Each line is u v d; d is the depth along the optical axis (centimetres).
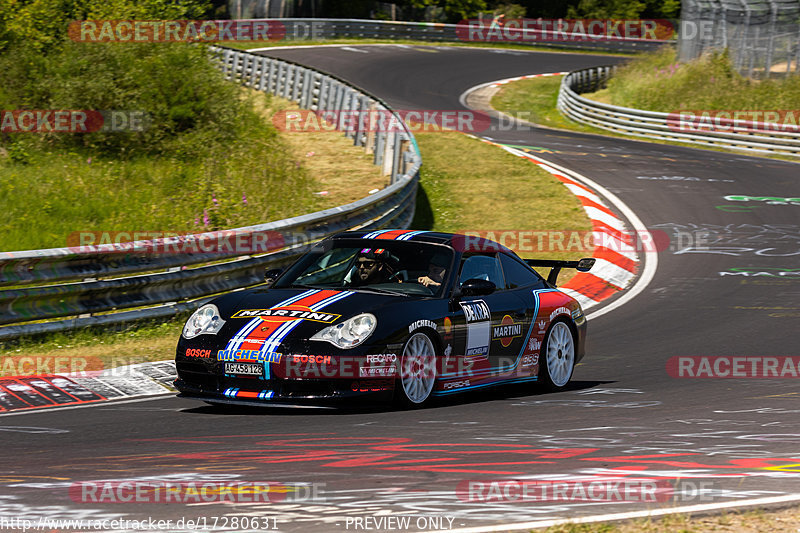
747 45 8638
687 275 3716
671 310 3134
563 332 2156
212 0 12862
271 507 1088
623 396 1981
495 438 1522
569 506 1095
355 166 5553
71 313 2483
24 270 2392
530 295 2098
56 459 1395
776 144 6925
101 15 5797
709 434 1565
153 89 5603
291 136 6375
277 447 1454
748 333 2764
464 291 1895
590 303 3306
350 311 1773
